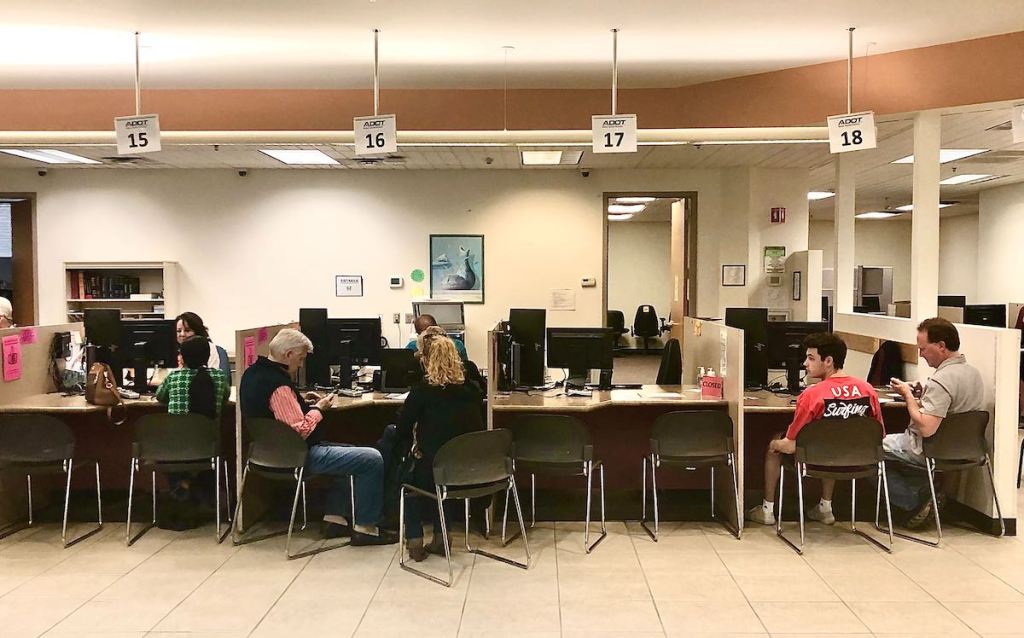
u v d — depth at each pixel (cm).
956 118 541
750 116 558
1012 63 473
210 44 472
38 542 386
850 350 621
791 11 421
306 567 351
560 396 436
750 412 430
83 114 592
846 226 657
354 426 480
